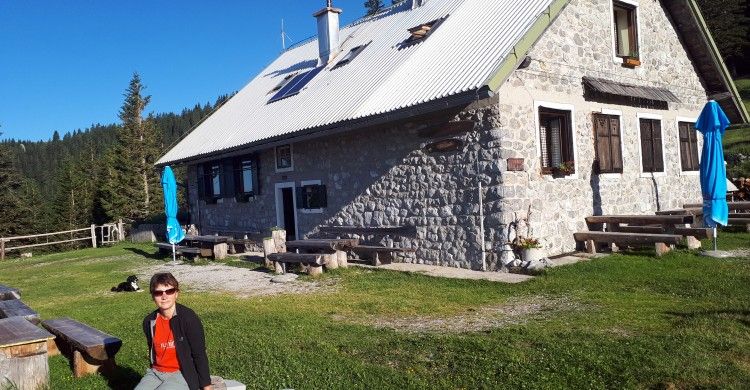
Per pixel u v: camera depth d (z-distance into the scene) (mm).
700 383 4434
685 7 15250
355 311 7973
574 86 12359
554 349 5434
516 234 10711
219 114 21734
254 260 14898
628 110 13867
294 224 16188
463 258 11312
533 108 11312
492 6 13273
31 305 10672
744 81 43281
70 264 18484
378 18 18984
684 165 15891
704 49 16062
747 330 5680
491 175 10789
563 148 12211
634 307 7105
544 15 10852
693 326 5934
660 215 12852
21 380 5242
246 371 5441
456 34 12945
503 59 10086
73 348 5832
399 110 11102
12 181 41906
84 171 54188
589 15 12930
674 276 8766
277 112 16766
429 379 4965
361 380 5039
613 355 5121
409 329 6773
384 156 13047
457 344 5836
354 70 15258
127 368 5941
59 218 45688
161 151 41969
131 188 39281
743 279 8141
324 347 6090
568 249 11844
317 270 11516
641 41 14461
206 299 9703
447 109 11539
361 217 13703
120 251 21703
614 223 12523
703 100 16797
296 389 4914
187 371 4000
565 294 8203
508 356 5324
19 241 40406
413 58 13109
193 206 21672
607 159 13102
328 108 13812
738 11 45062
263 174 17406
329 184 14688
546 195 11445
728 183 17625
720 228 13680
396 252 12781
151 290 4043
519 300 8086
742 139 27766
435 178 11859
